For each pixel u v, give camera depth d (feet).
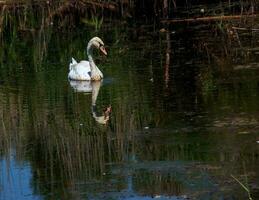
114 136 44.52
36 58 73.05
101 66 65.98
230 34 72.38
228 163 37.70
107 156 41.09
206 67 60.39
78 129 46.96
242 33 72.79
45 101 54.90
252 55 63.36
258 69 57.77
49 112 51.65
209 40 71.51
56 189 37.09
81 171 39.29
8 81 62.90
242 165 37.27
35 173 39.88
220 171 36.81
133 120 47.24
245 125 43.32
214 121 44.86
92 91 57.00
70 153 42.47
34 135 46.91
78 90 57.82
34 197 36.42
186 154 39.58
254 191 34.04
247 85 52.90
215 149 39.81
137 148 41.70
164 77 58.34
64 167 40.32
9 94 57.77
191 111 47.67
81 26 87.10
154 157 39.88
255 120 44.19
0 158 43.11
